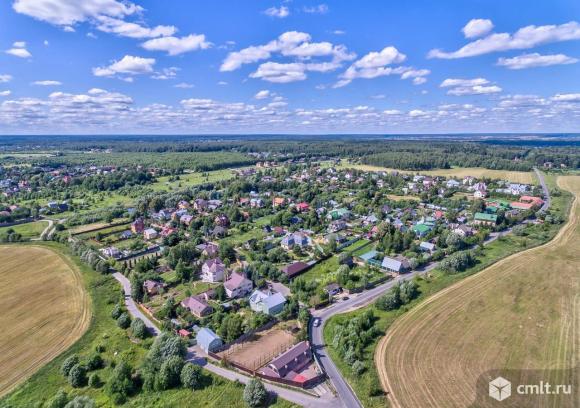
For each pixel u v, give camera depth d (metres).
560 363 64.81
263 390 59.19
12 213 180.50
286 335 79.81
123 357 72.69
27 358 73.19
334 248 127.88
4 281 108.94
